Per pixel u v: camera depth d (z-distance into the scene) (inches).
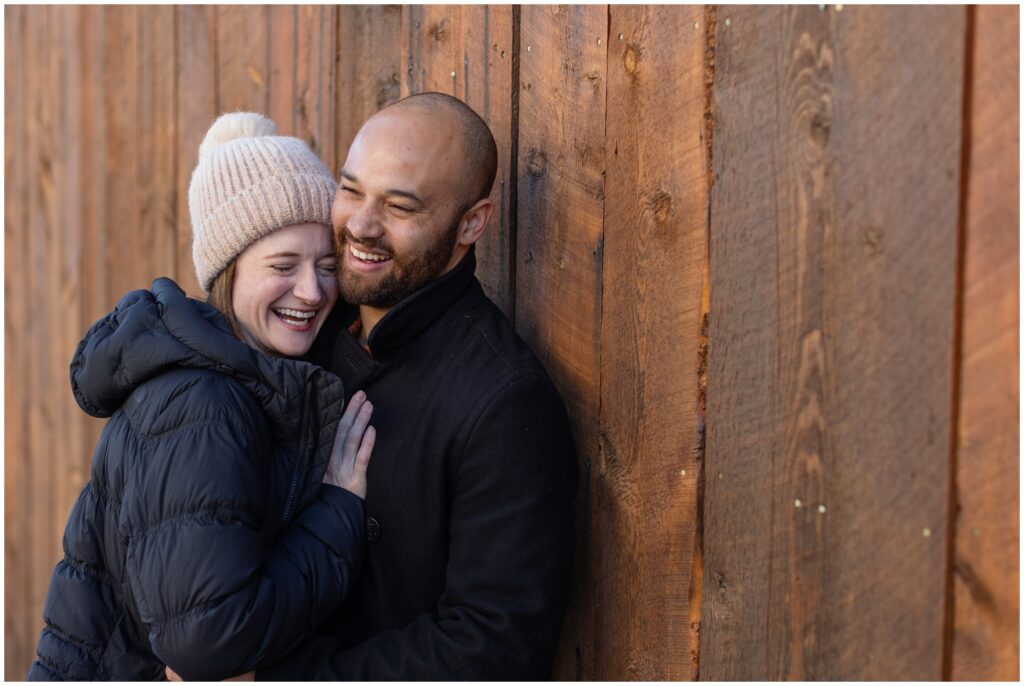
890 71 40.3
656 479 52.4
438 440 52.4
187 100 96.4
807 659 44.1
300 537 51.1
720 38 48.4
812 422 43.8
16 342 130.6
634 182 53.8
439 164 52.3
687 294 50.4
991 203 37.0
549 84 60.1
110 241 109.3
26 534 128.5
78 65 114.2
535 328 61.3
